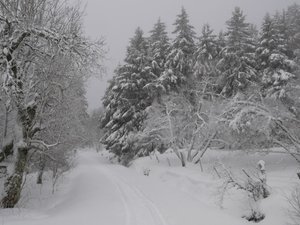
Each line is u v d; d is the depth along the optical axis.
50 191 19.73
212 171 20.91
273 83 26.44
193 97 30.95
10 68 11.44
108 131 46.19
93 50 13.42
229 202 13.75
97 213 12.33
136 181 22.97
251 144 19.97
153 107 33.06
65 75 13.35
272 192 12.27
